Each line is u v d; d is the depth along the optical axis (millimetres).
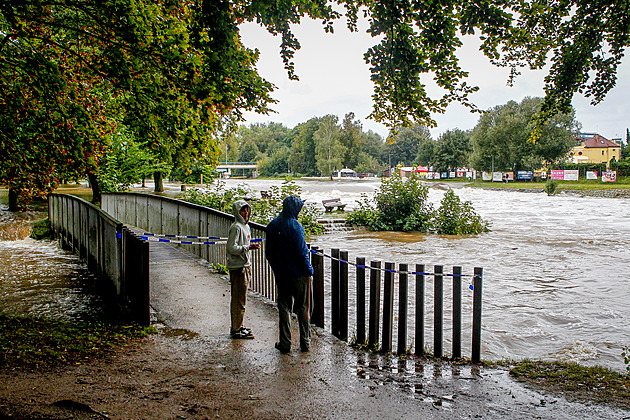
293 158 139750
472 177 87625
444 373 5039
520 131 71625
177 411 3857
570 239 18922
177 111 6426
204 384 4484
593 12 5836
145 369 4848
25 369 4629
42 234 16219
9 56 5969
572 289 10531
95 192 23641
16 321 6578
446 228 21141
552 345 6949
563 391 4547
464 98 5848
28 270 10797
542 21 6223
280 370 4922
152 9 6098
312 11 5754
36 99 6547
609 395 4445
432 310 8641
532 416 3945
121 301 7367
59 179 7844
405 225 22078
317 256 6719
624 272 12469
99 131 8258
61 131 6742
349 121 139375
